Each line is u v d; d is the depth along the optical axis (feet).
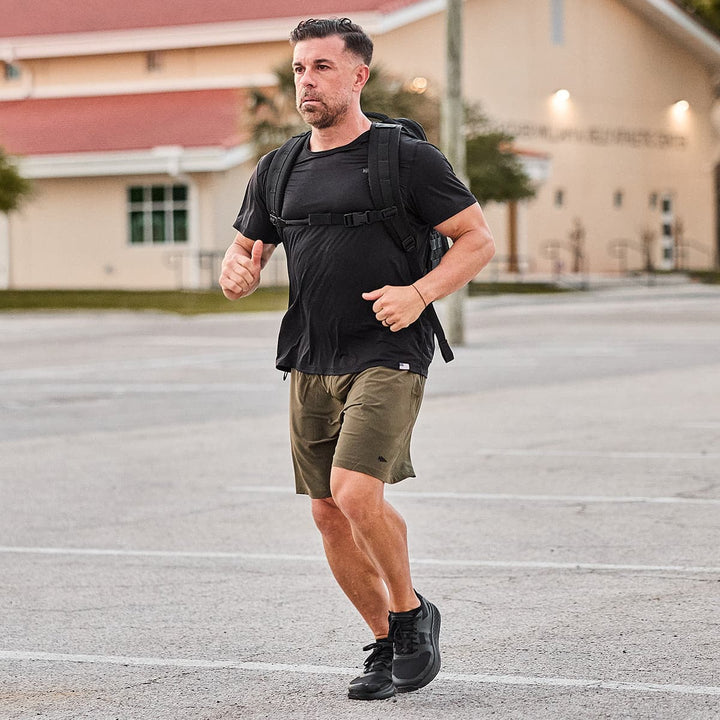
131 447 62.03
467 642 30.83
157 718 26.12
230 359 106.93
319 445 27.48
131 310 166.09
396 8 209.97
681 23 263.70
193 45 214.90
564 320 151.94
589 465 55.06
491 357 104.68
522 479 51.98
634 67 262.88
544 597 34.81
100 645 31.17
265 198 27.45
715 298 208.33
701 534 42.14
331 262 26.61
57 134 209.05
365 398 26.25
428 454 58.18
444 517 45.06
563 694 27.07
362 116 26.94
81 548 41.37
